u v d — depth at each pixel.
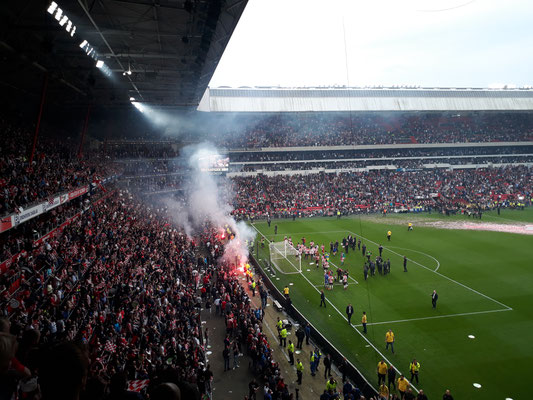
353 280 36.19
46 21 24.36
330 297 32.22
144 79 42.50
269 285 34.78
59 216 29.00
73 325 16.56
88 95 45.75
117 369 15.02
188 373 16.97
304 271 39.09
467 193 80.12
